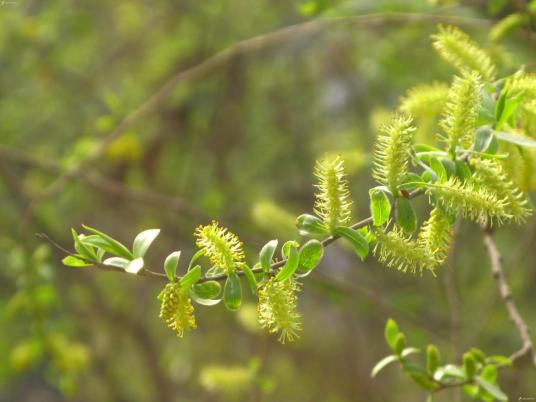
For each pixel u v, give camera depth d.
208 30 2.36
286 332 0.81
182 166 2.36
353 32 2.17
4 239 1.98
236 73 2.33
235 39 2.32
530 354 1.02
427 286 2.11
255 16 2.37
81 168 1.68
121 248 0.82
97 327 2.39
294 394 2.47
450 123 0.84
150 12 2.51
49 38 2.20
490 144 0.85
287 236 1.15
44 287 1.49
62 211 2.29
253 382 1.22
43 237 0.82
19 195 2.04
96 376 2.47
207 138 2.36
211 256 0.81
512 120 0.89
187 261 2.33
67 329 2.07
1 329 2.17
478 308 1.97
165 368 2.69
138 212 2.36
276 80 2.36
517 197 0.84
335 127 2.35
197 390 2.55
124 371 2.67
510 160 0.87
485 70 0.92
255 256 1.53
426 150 0.86
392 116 0.84
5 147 1.87
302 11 1.30
